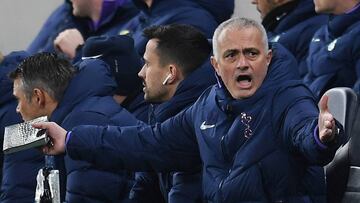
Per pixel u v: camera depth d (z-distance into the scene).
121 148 14.92
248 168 13.70
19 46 26.39
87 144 14.93
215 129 14.09
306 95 13.66
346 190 14.70
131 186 16.27
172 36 16.05
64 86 16.56
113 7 21.81
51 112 16.58
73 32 21.59
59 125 16.44
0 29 26.44
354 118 15.18
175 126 14.79
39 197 14.92
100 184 15.98
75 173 15.98
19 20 26.50
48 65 16.58
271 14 20.00
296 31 19.64
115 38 17.88
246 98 13.83
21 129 15.07
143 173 16.16
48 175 14.97
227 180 13.82
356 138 14.70
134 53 17.97
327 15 19.59
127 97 17.89
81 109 16.41
